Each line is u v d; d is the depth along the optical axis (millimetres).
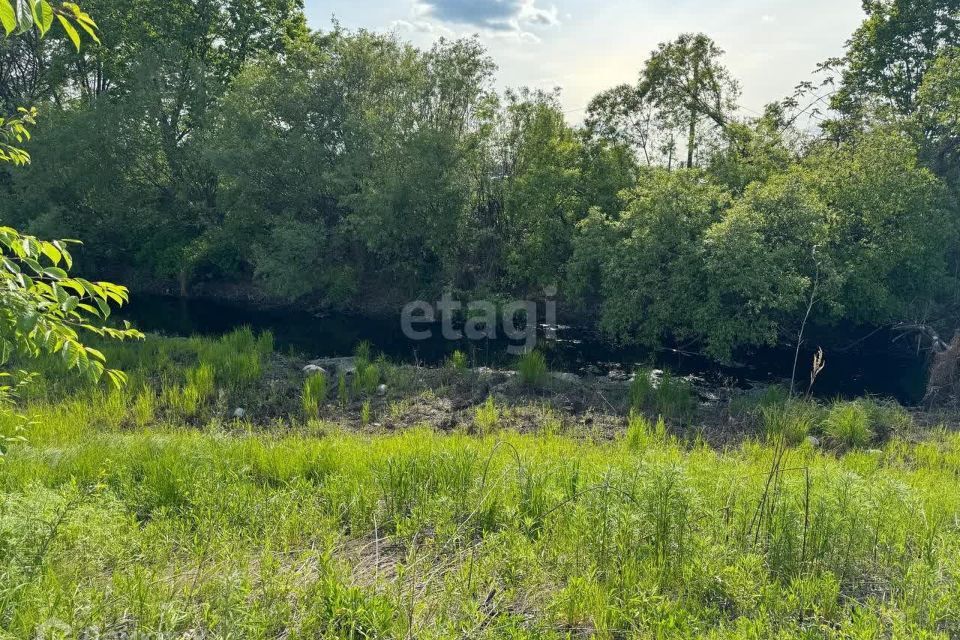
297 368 15703
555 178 22797
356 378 14094
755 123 23156
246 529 5469
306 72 25078
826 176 18984
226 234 26188
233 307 26797
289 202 25609
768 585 4500
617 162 23734
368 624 3963
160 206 29562
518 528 5543
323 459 7562
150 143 26453
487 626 4016
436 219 23828
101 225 28406
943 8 22750
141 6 28125
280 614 4117
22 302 3428
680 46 25000
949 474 9133
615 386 14945
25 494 5406
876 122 20047
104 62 29406
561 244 23469
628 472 6141
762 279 16359
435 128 23734
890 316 19094
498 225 25734
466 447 7551
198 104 27062
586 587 4453
